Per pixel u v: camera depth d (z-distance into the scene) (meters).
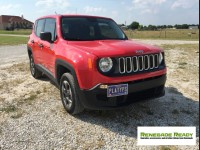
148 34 39.59
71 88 4.18
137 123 4.17
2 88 6.20
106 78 3.72
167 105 4.94
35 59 6.67
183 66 9.03
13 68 8.86
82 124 4.14
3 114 4.56
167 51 13.81
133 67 3.93
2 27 86.75
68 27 5.07
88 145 3.51
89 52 3.86
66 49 4.40
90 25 5.29
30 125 4.11
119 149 3.41
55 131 3.91
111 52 3.82
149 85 4.11
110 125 4.10
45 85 6.41
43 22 6.25
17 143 3.56
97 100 3.83
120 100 3.93
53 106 4.93
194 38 29.91
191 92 5.83
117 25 5.86
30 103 5.11
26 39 28.67
